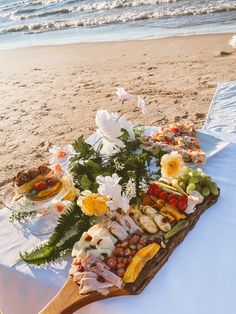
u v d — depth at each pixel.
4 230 0.66
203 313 0.50
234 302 0.51
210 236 0.61
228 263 0.57
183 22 3.21
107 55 2.63
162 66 2.21
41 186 0.65
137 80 2.04
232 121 1.29
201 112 1.57
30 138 1.58
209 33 2.74
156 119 1.57
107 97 1.88
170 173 0.67
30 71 2.55
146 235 0.59
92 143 0.91
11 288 0.59
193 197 0.64
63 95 2.01
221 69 2.01
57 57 2.80
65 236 0.61
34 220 0.67
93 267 0.54
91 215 0.60
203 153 0.78
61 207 0.66
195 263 0.57
